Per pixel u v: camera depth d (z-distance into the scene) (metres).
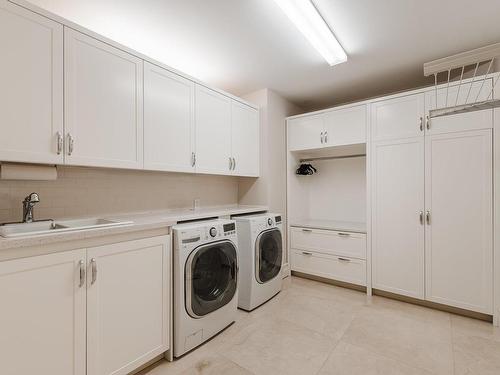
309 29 1.93
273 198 3.25
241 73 2.75
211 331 1.98
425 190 2.45
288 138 3.47
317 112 3.21
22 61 1.38
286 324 2.20
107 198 2.16
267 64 2.55
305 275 3.38
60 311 1.27
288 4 1.66
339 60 2.39
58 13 1.75
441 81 2.91
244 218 2.53
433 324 2.18
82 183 2.01
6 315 1.12
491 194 2.15
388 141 2.66
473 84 2.24
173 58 2.42
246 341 1.96
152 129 2.02
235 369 1.66
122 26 1.92
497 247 2.13
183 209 2.78
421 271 2.48
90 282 1.38
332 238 3.07
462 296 2.28
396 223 2.62
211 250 2.00
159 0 1.65
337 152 3.58
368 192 2.79
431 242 2.42
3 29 1.32
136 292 1.58
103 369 1.42
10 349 1.12
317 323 2.22
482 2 1.70
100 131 1.70
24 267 1.16
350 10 1.78
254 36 2.08
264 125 3.19
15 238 1.14
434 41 2.17
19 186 1.71
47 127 1.47
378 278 2.73
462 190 2.27
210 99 2.55
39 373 1.20
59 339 1.26
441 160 2.37
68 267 1.30
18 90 1.37
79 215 1.99
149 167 2.00
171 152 2.17
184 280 1.80
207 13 1.79
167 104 2.14
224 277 2.12
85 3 1.66
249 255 2.45
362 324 2.19
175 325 1.78
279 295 2.82
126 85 1.85
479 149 2.20
